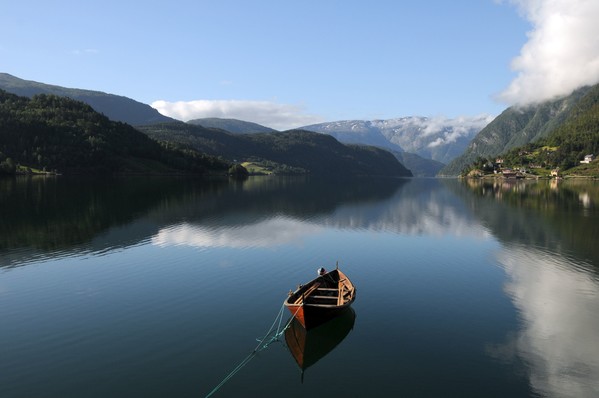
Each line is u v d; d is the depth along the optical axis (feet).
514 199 393.29
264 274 132.26
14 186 441.27
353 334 89.25
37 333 88.53
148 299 108.58
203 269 136.56
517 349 83.20
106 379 71.26
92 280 124.06
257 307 103.76
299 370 74.74
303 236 195.72
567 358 79.92
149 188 460.96
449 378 72.74
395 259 153.38
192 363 76.79
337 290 102.63
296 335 88.38
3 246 164.55
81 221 222.48
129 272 132.16
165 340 85.51
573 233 204.74
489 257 156.04
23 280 123.34
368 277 131.13
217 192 435.94
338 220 249.55
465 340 86.79
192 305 104.68
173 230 202.08
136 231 197.77
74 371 73.77
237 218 247.50
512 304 107.34
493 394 68.28
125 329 90.43
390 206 333.83
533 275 132.87
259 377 72.33
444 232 208.74
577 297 112.68
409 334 89.45
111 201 318.24
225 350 81.56
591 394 68.54
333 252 163.53
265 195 418.31
